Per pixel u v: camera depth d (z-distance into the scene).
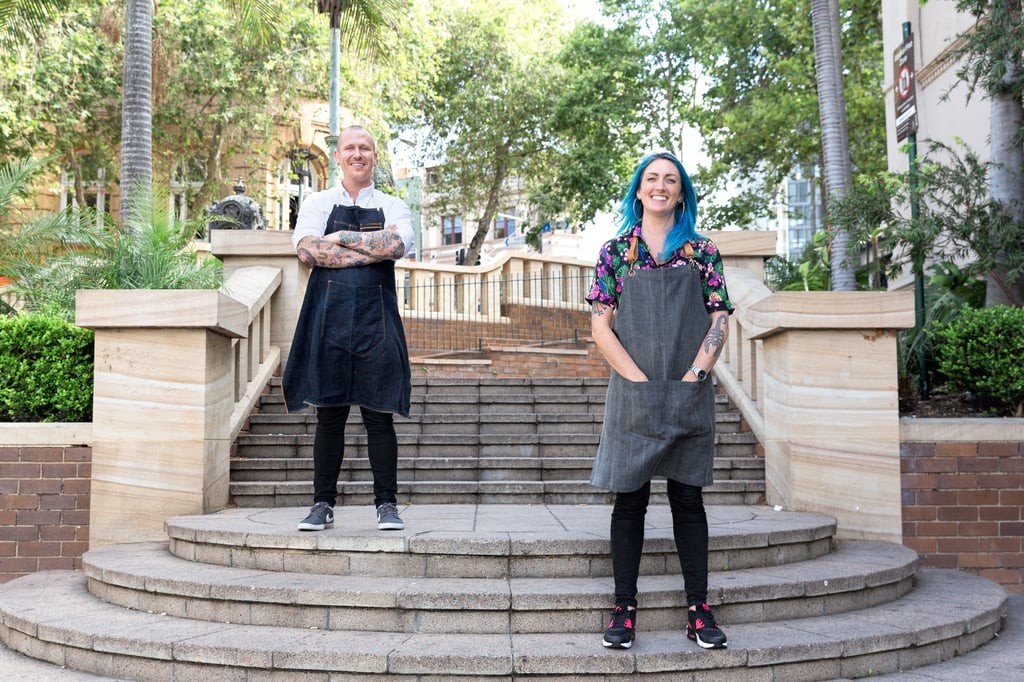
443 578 3.88
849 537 5.20
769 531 4.25
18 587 4.64
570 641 3.41
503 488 5.61
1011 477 5.37
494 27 27.72
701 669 3.26
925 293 7.95
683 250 3.42
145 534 5.21
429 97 27.84
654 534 4.14
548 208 26.06
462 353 11.41
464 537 3.93
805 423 5.25
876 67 21.97
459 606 3.55
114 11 20.75
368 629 3.59
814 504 5.22
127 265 7.80
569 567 3.91
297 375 4.12
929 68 12.82
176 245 8.24
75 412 5.71
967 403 6.30
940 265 8.23
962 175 7.26
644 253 3.41
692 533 3.39
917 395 6.57
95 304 5.24
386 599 3.57
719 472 5.89
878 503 5.22
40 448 5.39
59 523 5.36
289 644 3.36
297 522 4.61
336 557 3.98
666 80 25.86
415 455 6.19
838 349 5.27
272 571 4.07
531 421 6.59
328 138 15.12
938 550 5.34
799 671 3.37
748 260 7.85
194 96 22.81
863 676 3.47
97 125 22.70
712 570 4.08
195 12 21.19
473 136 29.05
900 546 4.93
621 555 3.36
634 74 25.39
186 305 5.21
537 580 3.83
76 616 3.90
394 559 3.93
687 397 3.25
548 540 3.89
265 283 7.18
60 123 20.97
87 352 5.79
